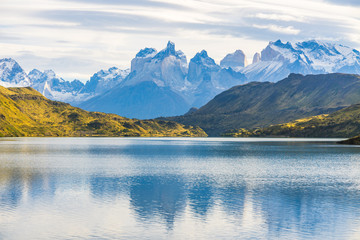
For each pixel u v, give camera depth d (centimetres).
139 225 9156
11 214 10075
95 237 8262
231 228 8962
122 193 13125
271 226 9125
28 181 15775
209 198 12312
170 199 12125
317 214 10238
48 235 8356
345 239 8238
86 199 12031
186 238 8250
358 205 11344
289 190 13875
